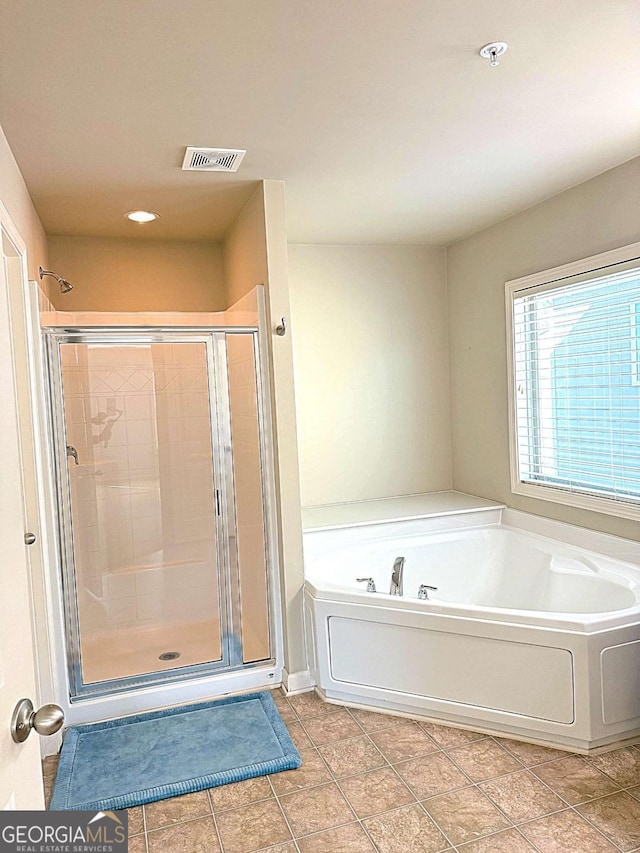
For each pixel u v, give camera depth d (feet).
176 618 10.43
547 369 12.05
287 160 8.98
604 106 7.65
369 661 9.56
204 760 8.38
